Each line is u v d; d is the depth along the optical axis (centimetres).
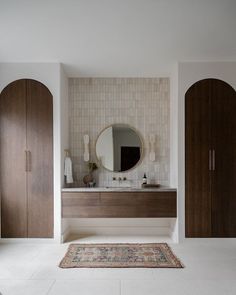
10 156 420
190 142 417
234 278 300
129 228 474
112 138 481
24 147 421
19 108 422
